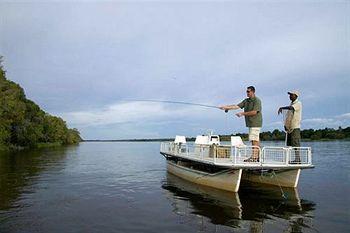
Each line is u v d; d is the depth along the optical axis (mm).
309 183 15461
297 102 12344
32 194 12977
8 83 54719
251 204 10625
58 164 27125
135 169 23328
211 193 12531
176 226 8367
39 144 75000
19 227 8406
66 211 10086
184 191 13312
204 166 14570
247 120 12820
